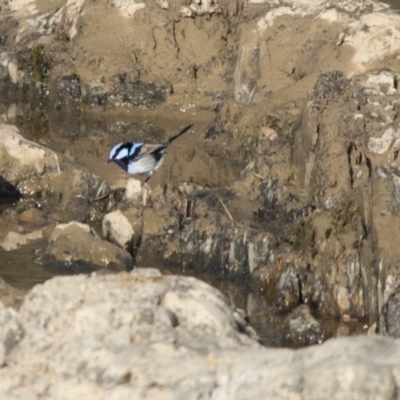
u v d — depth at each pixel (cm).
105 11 2419
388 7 2255
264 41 2227
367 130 1576
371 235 1234
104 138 2108
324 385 700
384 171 1290
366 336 767
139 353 761
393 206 1236
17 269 1360
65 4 2553
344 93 1728
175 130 2166
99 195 1672
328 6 2259
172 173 1839
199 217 1473
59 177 1730
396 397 700
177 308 814
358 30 2120
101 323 790
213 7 2391
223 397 717
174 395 727
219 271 1396
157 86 2302
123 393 738
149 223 1465
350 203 1339
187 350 763
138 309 798
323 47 2148
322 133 1612
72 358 769
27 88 2427
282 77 2169
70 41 2442
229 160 1938
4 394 754
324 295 1259
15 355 784
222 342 782
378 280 1180
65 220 1606
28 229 1559
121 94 2311
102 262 1389
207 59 2338
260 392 712
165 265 1421
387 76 1900
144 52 2362
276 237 1388
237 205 1620
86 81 2331
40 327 802
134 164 1609
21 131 2152
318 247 1316
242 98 2202
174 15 2386
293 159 1723
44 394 752
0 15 2650
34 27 2547
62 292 844
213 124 2081
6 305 852
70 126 2203
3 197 1706
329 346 745
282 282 1290
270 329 1192
